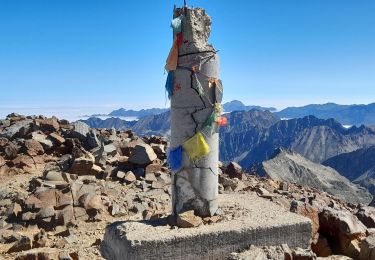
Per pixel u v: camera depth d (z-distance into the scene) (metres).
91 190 16.23
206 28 10.99
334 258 10.94
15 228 14.16
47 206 14.95
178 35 10.80
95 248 12.69
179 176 10.92
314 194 20.16
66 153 22.11
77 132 22.91
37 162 20.64
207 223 10.58
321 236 11.68
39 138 22.44
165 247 9.52
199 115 10.76
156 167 19.66
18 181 18.44
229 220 10.71
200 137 10.70
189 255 9.70
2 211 15.04
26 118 27.12
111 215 15.41
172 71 10.98
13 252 12.59
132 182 18.59
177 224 10.44
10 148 21.19
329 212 11.99
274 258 9.60
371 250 10.62
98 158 20.05
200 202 10.89
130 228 10.29
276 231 10.28
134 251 9.31
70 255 11.76
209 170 10.91
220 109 10.87
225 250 9.93
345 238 11.45
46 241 13.08
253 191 18.06
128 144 22.64
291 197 17.88
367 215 13.66
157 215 13.68
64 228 14.38
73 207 15.24
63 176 17.70
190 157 10.76
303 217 10.86
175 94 10.91
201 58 10.70
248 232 10.05
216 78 10.84
